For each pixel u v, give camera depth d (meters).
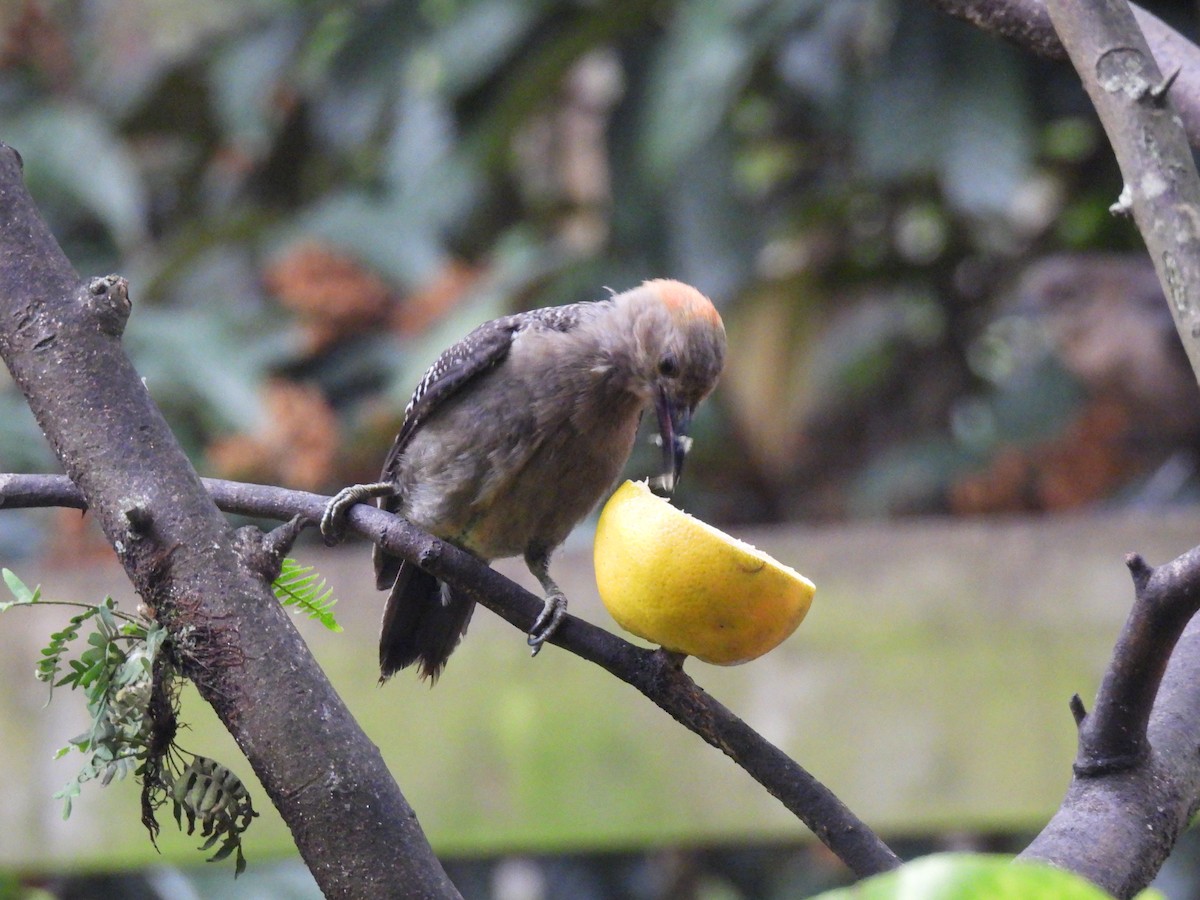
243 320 12.84
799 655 8.30
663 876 13.54
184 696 8.21
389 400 11.73
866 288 14.16
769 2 12.47
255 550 4.27
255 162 15.43
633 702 8.26
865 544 8.46
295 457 11.60
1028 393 12.56
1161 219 3.77
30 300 4.34
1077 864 4.32
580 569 8.72
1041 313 12.98
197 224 13.70
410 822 4.09
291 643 4.19
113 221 13.74
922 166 12.34
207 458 12.12
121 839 8.14
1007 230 13.97
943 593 8.31
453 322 12.31
